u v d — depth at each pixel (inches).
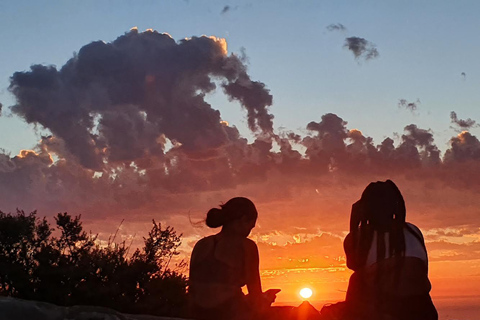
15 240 497.0
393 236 159.6
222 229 192.9
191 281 191.9
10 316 133.0
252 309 185.3
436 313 159.0
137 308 458.0
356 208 166.6
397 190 163.8
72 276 466.0
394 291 158.1
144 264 479.2
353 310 165.5
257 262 189.5
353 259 165.8
